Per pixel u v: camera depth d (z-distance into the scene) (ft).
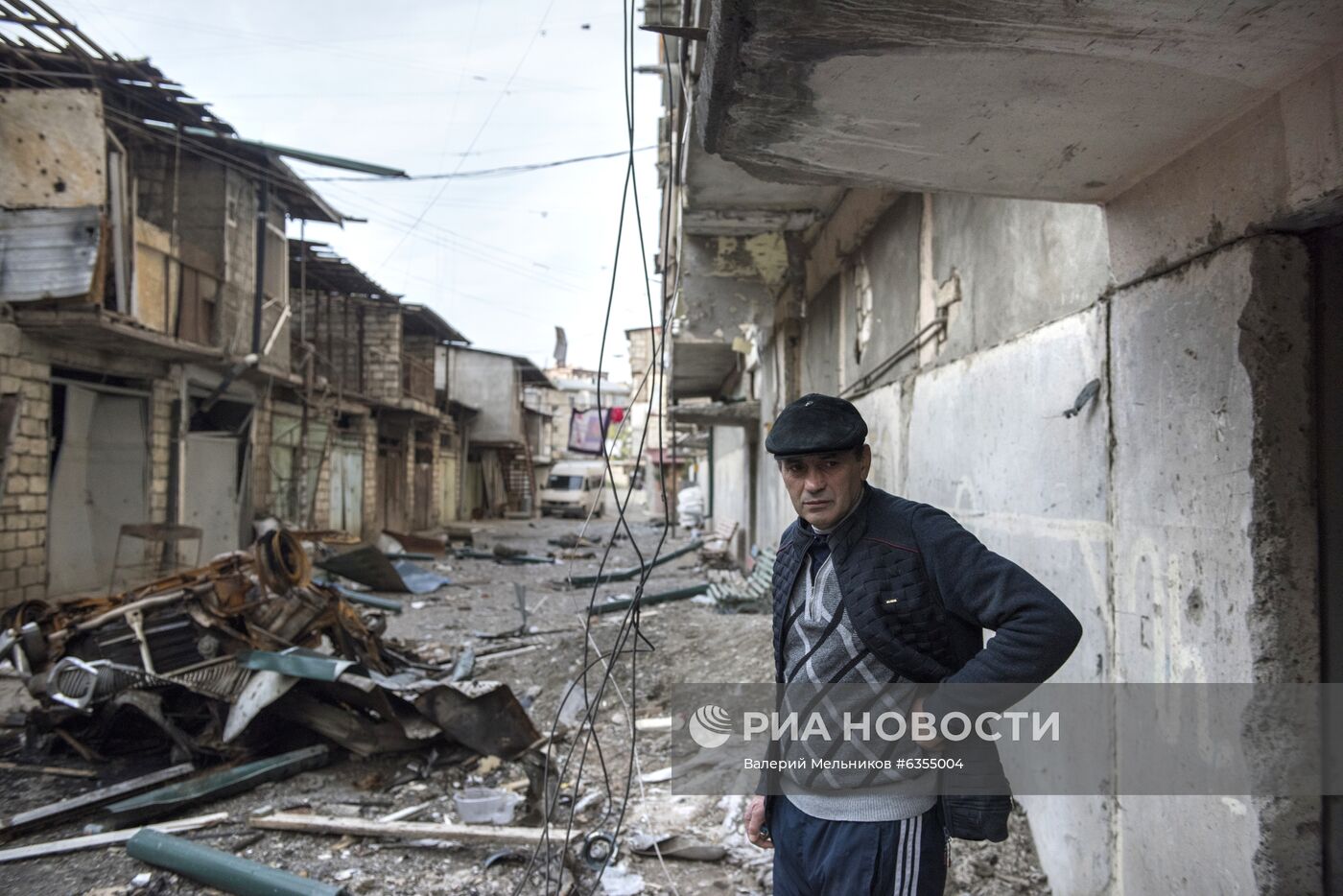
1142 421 7.32
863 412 18.97
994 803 5.04
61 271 26.37
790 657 5.68
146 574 33.24
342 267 50.60
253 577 15.47
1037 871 9.54
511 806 12.10
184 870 10.09
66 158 26.76
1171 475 6.87
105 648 13.96
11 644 13.89
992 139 6.33
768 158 6.81
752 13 4.73
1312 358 5.88
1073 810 8.68
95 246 26.63
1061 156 6.67
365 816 12.09
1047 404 9.26
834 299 22.29
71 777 13.43
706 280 26.94
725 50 5.14
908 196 15.35
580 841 10.96
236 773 12.89
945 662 5.14
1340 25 4.58
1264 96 5.57
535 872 10.28
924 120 6.00
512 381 96.58
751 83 5.51
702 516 74.64
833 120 6.04
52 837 11.18
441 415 74.54
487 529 81.10
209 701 13.88
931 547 5.06
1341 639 5.79
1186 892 6.70
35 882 10.01
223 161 35.76
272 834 11.43
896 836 5.20
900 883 5.15
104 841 10.87
